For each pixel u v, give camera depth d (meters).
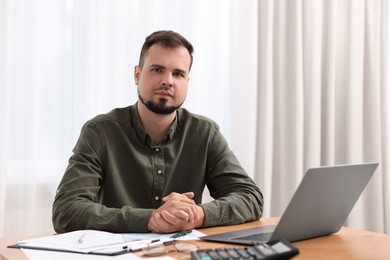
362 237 1.18
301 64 2.58
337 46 2.84
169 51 1.57
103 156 1.57
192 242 1.10
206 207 1.32
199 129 1.73
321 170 0.99
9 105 1.93
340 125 2.86
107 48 2.16
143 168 1.61
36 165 2.02
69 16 2.09
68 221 1.29
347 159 2.78
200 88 2.42
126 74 2.20
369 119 2.88
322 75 2.75
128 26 2.20
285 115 2.60
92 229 1.25
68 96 2.10
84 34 2.10
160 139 1.68
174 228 1.21
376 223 2.82
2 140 1.89
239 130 2.47
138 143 1.63
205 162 1.72
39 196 2.05
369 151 2.88
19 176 1.99
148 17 2.22
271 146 2.51
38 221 2.05
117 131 1.62
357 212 2.77
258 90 2.53
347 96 2.80
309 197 1.02
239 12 2.47
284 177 2.59
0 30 1.91
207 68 2.42
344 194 1.11
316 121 2.63
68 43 2.09
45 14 2.05
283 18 2.58
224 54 2.47
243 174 1.64
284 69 2.59
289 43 2.61
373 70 2.86
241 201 1.43
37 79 2.01
